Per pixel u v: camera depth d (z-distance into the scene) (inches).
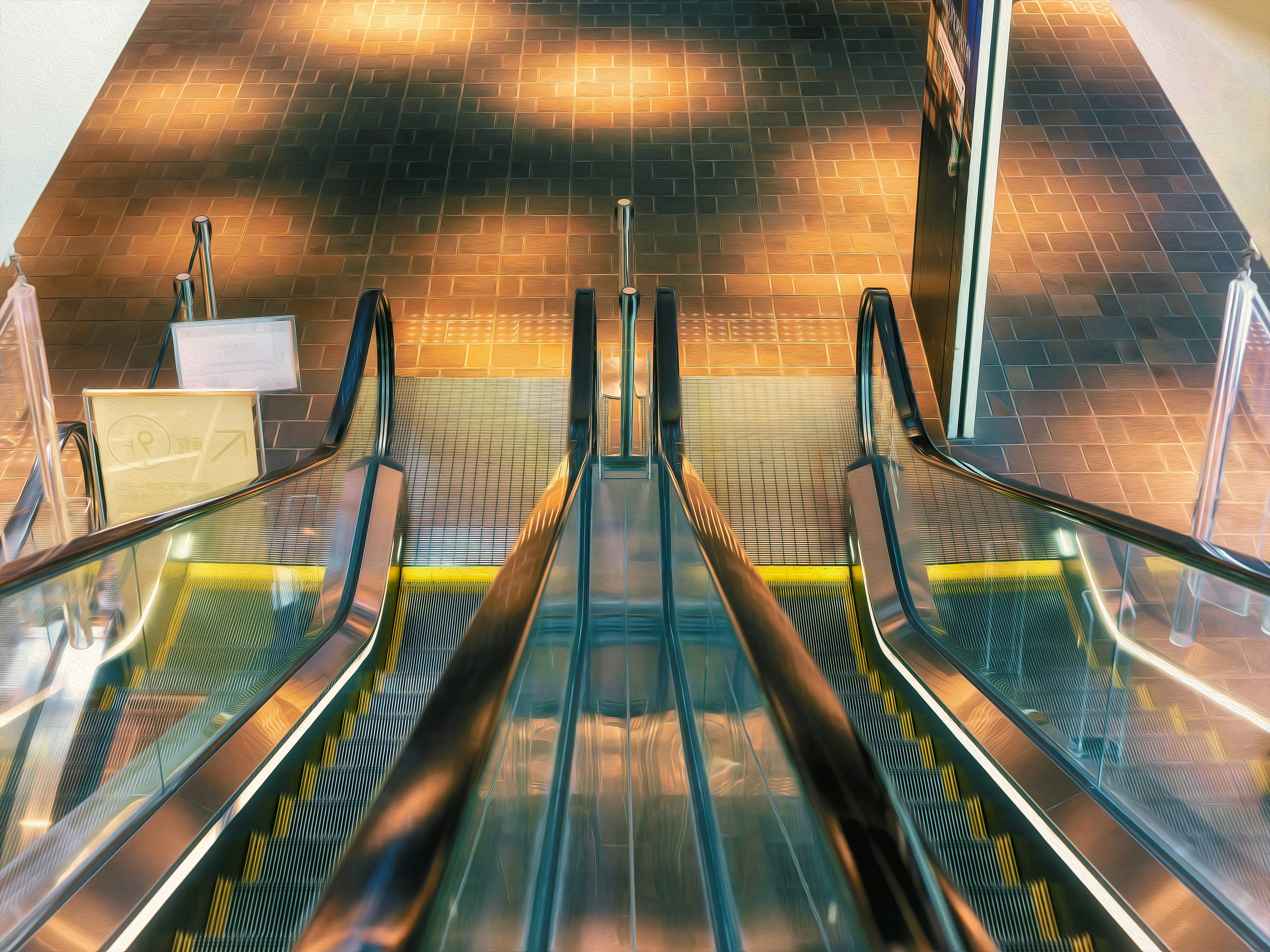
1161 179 340.8
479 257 317.1
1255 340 200.4
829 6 426.9
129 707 113.3
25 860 93.2
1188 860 99.6
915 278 305.3
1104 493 253.4
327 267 313.4
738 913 73.9
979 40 229.8
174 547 129.0
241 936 102.2
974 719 139.8
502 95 379.6
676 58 398.9
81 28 395.9
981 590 158.1
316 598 184.4
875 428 243.1
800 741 55.6
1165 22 408.8
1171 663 103.9
